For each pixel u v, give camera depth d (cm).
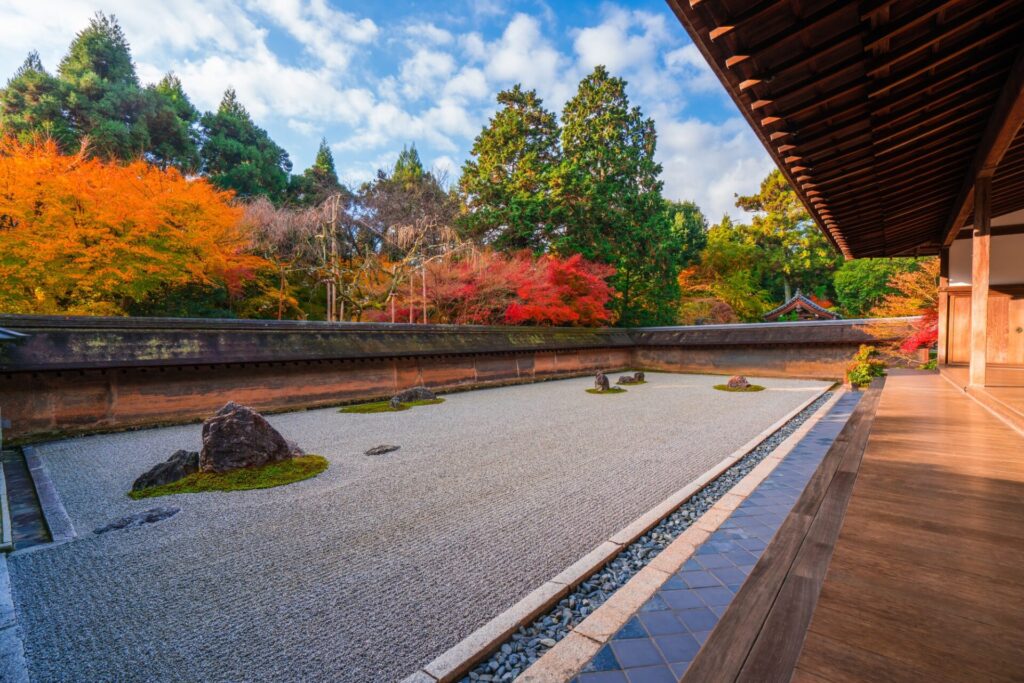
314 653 253
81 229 1190
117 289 1328
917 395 688
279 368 1059
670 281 2744
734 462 619
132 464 632
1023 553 206
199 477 556
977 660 138
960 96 369
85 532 418
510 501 486
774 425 864
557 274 2038
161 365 861
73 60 2711
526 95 2612
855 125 366
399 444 744
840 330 1870
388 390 1284
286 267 1789
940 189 611
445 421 943
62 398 782
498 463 631
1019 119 356
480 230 2277
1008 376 796
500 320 2075
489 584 323
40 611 296
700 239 3441
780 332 2005
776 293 3834
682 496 482
